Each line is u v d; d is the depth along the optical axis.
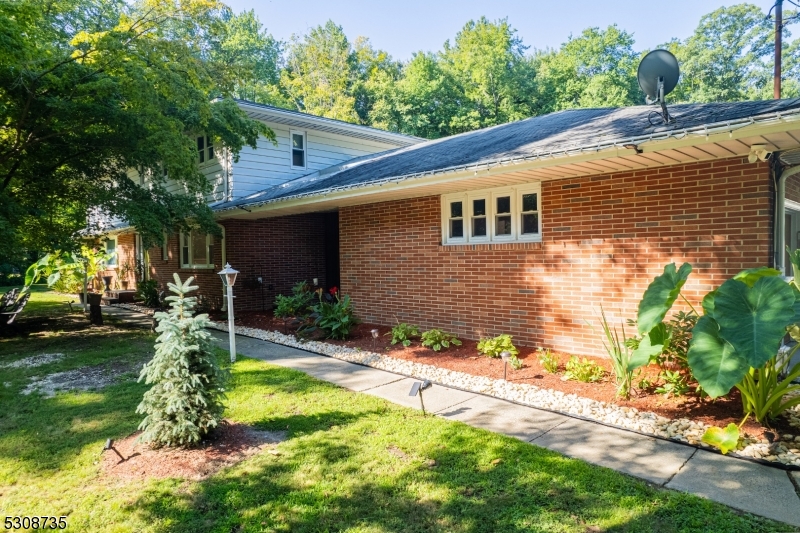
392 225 8.98
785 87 31.45
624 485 3.17
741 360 3.46
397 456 3.68
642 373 5.45
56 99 8.27
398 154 11.89
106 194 9.77
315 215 13.33
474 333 7.74
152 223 9.55
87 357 7.40
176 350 3.73
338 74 39.06
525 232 7.16
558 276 6.70
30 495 3.20
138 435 4.19
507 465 3.50
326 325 8.48
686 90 34.84
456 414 4.63
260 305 12.34
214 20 8.98
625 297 6.06
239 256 12.00
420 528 2.77
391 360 6.84
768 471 3.34
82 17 10.59
